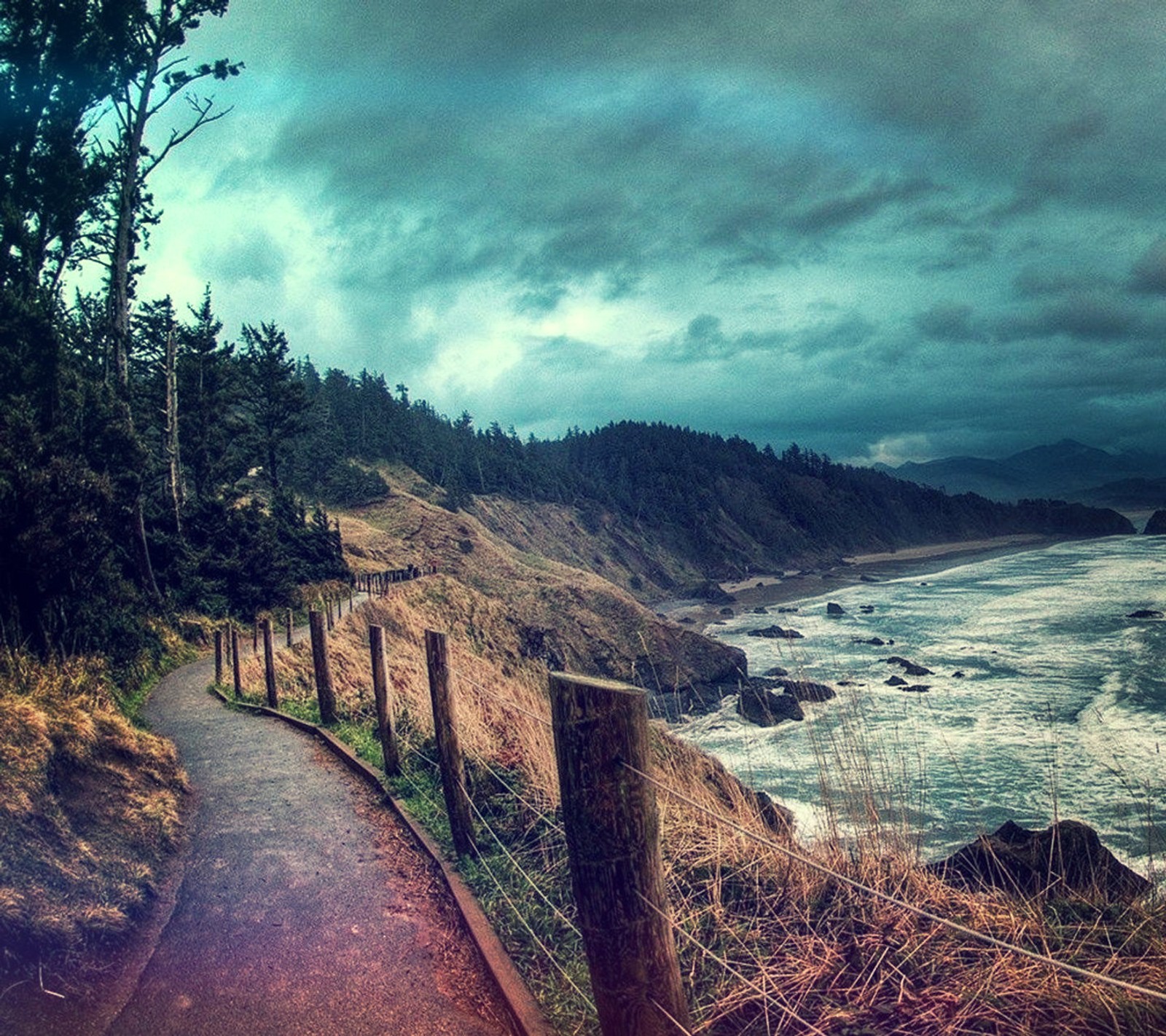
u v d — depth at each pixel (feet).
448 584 151.94
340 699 40.19
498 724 24.67
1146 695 103.24
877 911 11.96
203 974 13.30
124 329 84.99
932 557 581.12
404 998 12.62
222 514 102.68
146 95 84.69
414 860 18.66
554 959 13.25
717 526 606.14
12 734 16.83
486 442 515.91
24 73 70.08
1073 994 9.34
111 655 46.98
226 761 29.66
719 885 13.41
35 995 11.36
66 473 42.57
